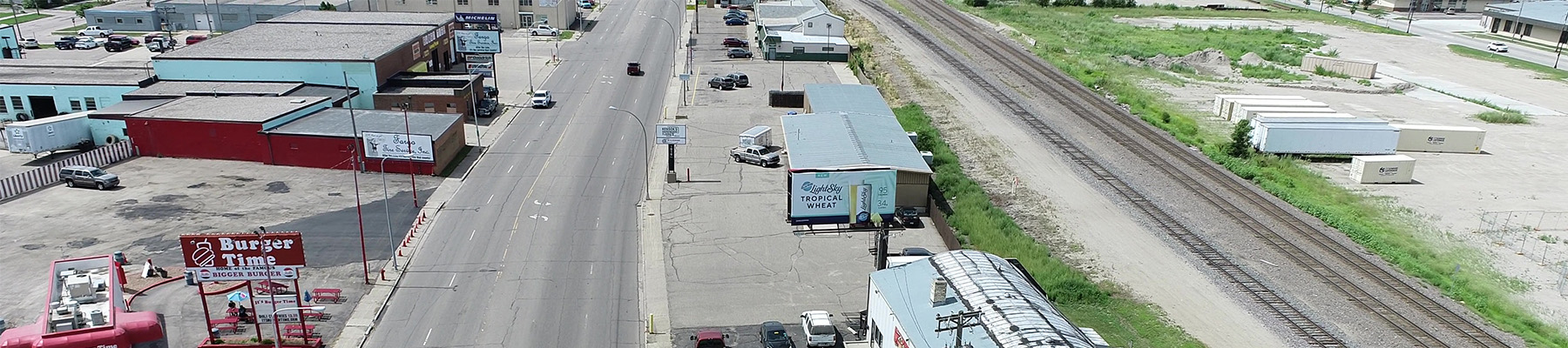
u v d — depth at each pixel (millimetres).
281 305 39094
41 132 64812
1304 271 48219
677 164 67250
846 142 60500
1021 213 57188
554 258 48844
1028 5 162875
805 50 111125
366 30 96875
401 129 65812
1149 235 53438
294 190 59312
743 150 67688
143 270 45562
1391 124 81562
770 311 42750
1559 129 82750
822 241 52031
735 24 139250
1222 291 45562
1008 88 93938
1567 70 113938
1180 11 159625
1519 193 63156
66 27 135375
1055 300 43844
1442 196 62188
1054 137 74938
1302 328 41594
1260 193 61438
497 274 46469
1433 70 112312
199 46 85750
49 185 59438
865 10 148375
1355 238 53000
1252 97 85000
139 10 132750
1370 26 148750
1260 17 155375
